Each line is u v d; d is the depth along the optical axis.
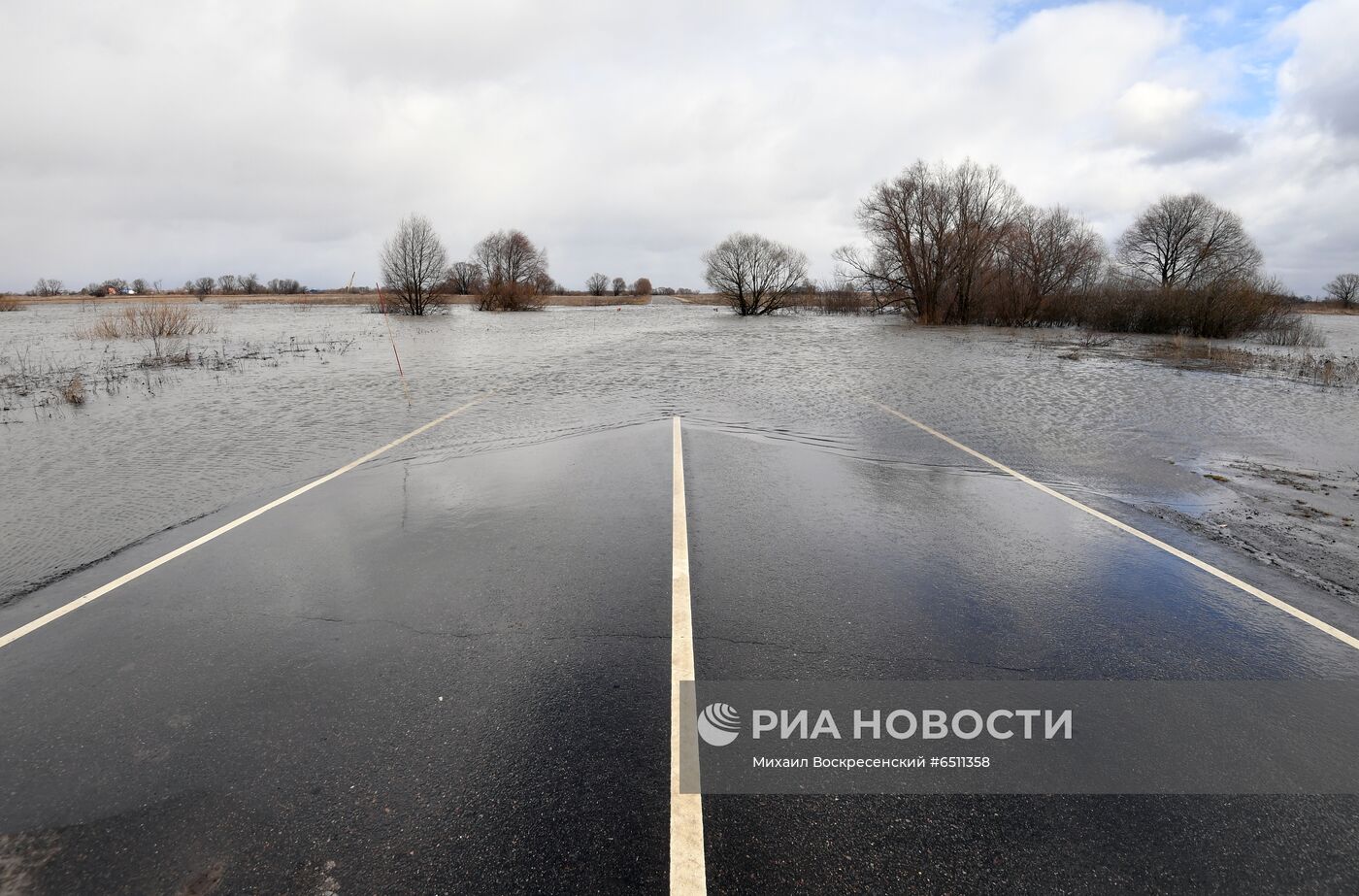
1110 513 6.42
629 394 14.07
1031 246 44.19
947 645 3.91
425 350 25.33
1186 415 12.51
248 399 13.66
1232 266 49.78
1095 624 4.17
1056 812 2.68
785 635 4.01
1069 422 11.38
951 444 9.41
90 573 5.02
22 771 2.94
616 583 4.71
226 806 2.73
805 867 2.42
